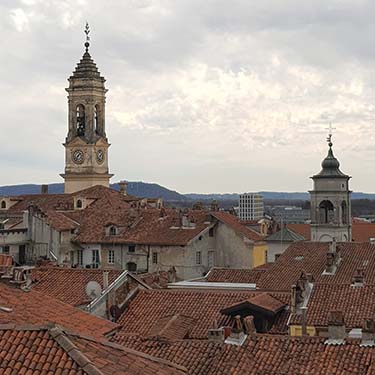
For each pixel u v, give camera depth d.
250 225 135.62
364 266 84.94
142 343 45.78
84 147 175.75
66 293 63.06
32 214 125.62
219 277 87.56
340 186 126.06
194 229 123.50
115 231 125.25
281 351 43.34
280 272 84.94
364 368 40.66
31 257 124.44
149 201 155.12
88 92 176.00
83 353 25.16
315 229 126.50
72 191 175.88
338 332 45.03
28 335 25.47
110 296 61.41
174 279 92.19
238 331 45.62
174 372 27.55
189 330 55.78
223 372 42.28
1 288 40.50
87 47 178.75
